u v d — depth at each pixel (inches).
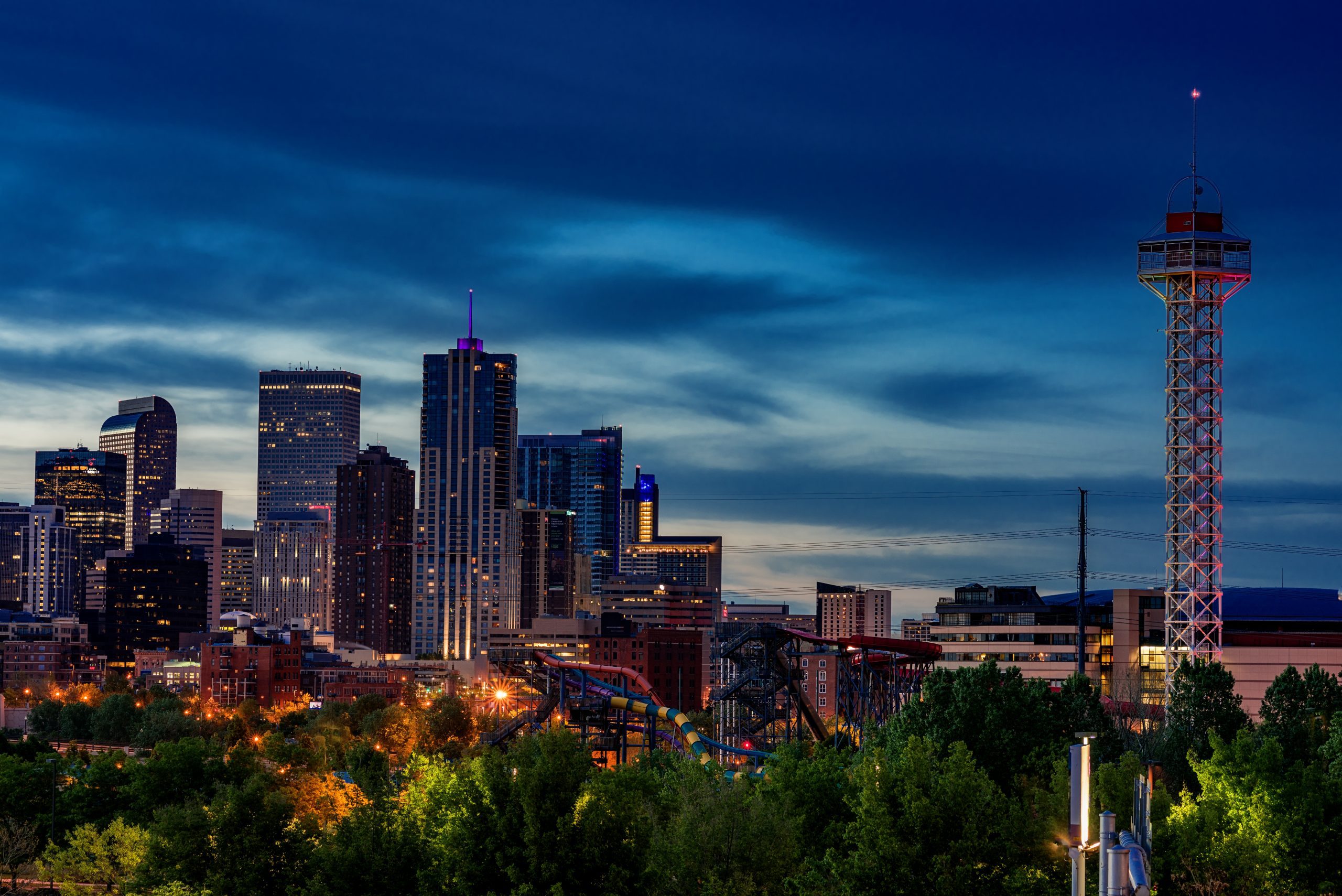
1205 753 6914.4
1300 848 4547.2
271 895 5177.2
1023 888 4109.3
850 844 5059.1
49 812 7726.4
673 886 4677.7
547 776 4771.2
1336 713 6136.8
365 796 6633.9
